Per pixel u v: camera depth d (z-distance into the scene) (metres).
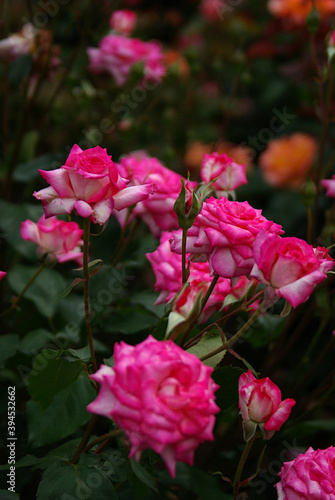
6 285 1.12
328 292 1.06
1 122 1.42
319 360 1.04
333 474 0.75
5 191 1.19
